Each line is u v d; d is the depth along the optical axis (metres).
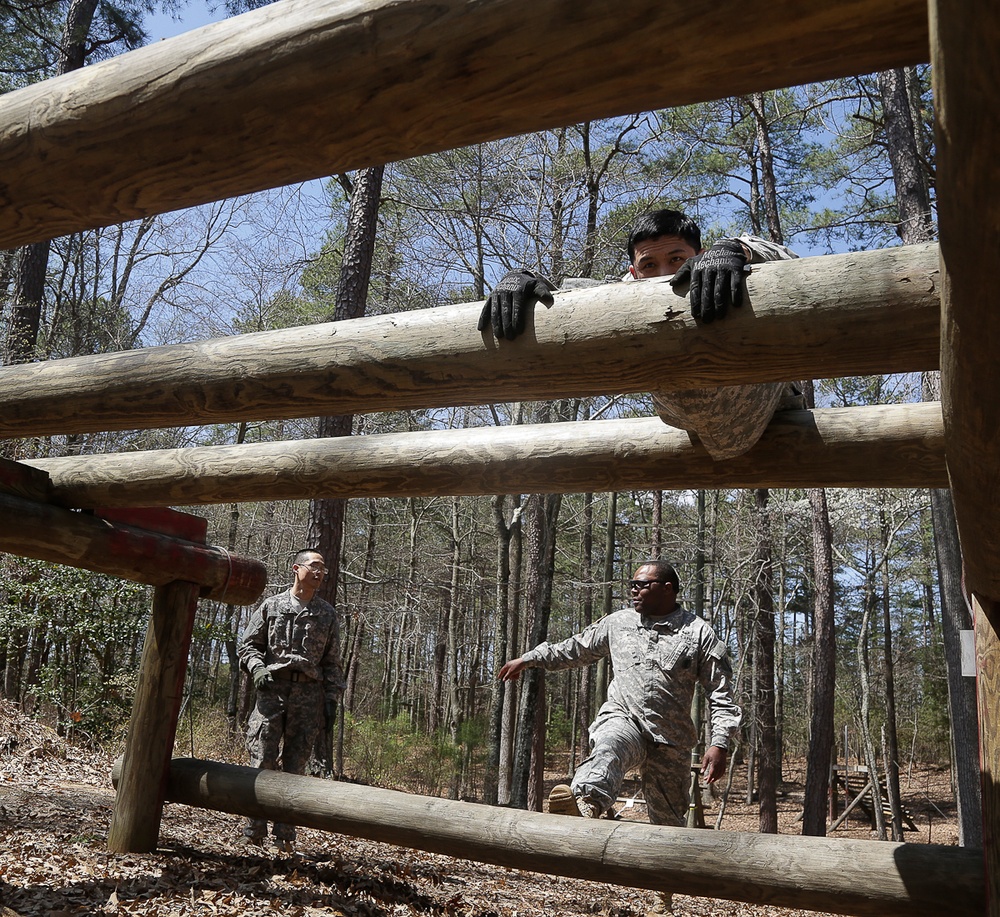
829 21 1.12
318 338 2.68
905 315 2.01
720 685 4.65
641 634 4.81
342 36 1.29
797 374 2.20
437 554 29.31
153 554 5.14
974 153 1.08
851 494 23.47
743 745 28.81
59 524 4.71
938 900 3.25
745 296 2.13
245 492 4.26
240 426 21.58
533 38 1.20
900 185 14.26
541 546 16.84
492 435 3.87
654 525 21.67
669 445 3.59
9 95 1.58
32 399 3.24
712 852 3.69
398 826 4.47
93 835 5.27
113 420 3.19
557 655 5.00
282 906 4.14
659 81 1.23
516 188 16.95
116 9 17.70
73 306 21.72
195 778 5.09
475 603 35.53
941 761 38.59
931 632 38.53
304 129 1.40
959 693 12.05
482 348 2.40
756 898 3.58
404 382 2.55
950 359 1.55
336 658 6.18
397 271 18.67
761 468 3.48
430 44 1.25
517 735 15.84
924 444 3.30
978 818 11.77
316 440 4.15
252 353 2.79
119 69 1.46
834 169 21.72
